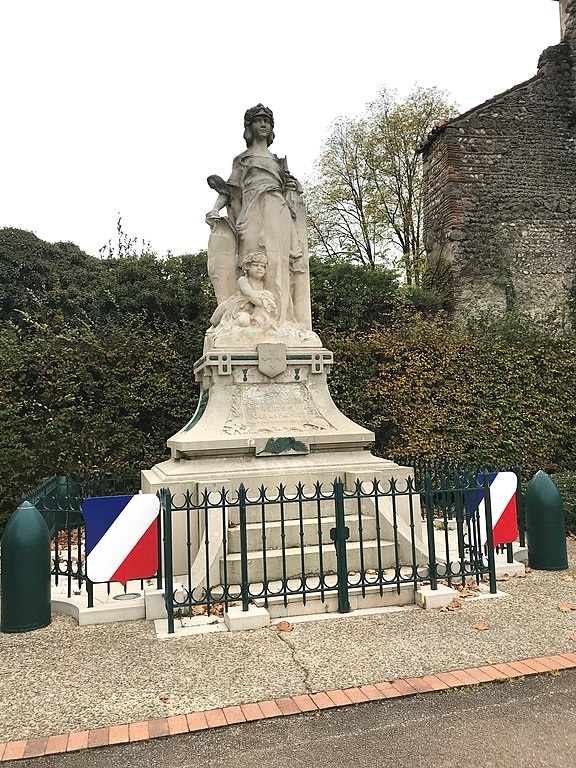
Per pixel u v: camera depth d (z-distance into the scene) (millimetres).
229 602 5484
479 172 16578
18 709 3652
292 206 8391
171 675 4062
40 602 5133
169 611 4898
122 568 5168
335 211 24766
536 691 3732
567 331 13828
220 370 7363
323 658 4266
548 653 4254
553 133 17109
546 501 6527
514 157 16797
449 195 16344
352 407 11195
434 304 15586
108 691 3855
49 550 5348
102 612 5250
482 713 3475
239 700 3672
